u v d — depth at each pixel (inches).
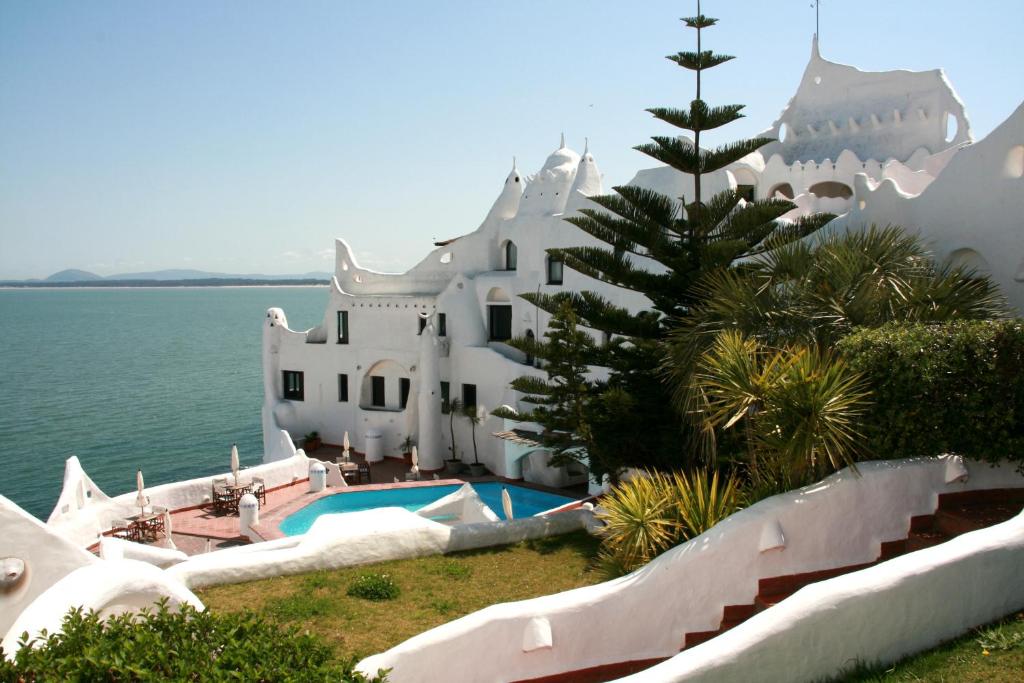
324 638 416.8
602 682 373.1
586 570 511.5
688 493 430.6
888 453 407.5
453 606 457.7
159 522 900.6
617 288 1082.1
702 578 378.3
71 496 806.5
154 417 2527.1
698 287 626.8
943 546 317.4
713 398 492.4
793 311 490.0
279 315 1499.8
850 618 300.0
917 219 631.8
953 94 1146.0
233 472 993.5
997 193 560.4
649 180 1030.4
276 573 494.9
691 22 645.3
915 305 494.6
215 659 237.5
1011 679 273.0
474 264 1369.3
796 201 973.2
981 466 407.5
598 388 663.1
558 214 1222.9
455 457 1311.5
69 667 229.1
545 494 1096.2
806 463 395.2
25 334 6373.0
